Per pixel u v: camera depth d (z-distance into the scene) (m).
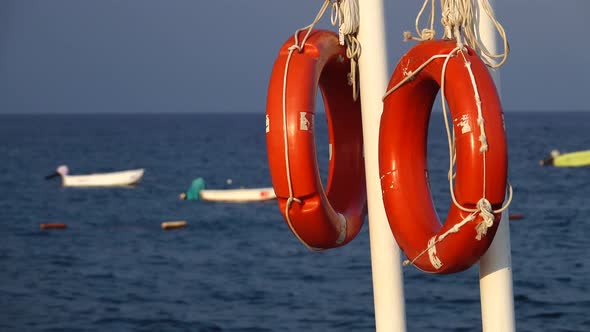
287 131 5.40
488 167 4.76
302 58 5.60
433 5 5.38
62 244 36.00
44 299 23.61
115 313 21.80
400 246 5.55
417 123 5.56
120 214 47.12
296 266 29.44
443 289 23.50
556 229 38.09
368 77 5.67
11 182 67.50
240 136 167.50
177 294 24.59
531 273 26.83
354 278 26.70
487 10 5.25
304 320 20.88
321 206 5.49
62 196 57.09
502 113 4.87
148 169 81.75
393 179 5.50
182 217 45.31
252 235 38.41
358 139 6.51
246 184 68.00
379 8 5.64
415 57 5.32
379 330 5.83
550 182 61.06
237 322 20.77
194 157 99.62
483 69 4.98
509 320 5.32
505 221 5.29
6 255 32.62
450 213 5.05
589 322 20.12
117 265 30.38
